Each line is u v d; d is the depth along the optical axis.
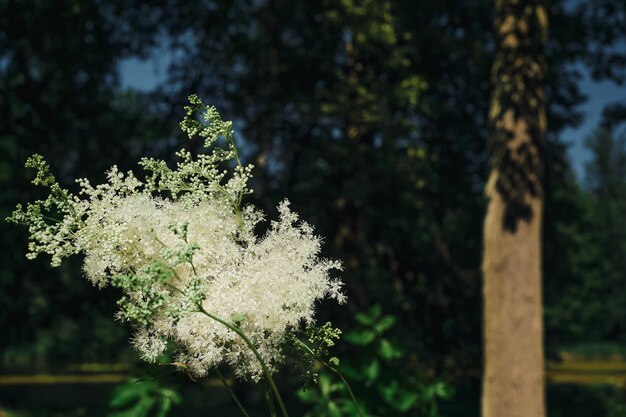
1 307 15.17
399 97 14.36
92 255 1.84
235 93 14.44
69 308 15.71
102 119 13.98
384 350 5.12
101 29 13.57
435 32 15.23
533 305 7.49
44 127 13.71
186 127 1.91
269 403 1.86
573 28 13.59
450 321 16.70
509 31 7.99
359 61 15.54
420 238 15.98
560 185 17.83
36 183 1.80
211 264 1.87
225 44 14.01
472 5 15.86
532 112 7.80
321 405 4.98
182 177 1.93
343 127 15.42
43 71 13.96
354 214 14.91
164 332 1.81
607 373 42.78
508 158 7.72
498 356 7.47
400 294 15.47
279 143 15.10
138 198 1.85
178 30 13.95
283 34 15.64
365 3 13.88
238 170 1.92
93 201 1.83
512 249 7.56
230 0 13.27
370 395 5.13
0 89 13.62
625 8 13.14
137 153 13.47
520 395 7.34
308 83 14.95
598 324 55.94
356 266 13.87
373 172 14.48
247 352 1.83
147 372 2.13
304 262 1.90
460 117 16.45
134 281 1.67
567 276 33.66
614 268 59.66
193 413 14.11
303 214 13.72
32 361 48.25
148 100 14.30
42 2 13.23
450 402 17.75
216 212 1.90
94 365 47.19
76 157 13.80
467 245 17.36
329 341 1.87
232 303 1.79
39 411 15.86
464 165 16.45
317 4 14.84
